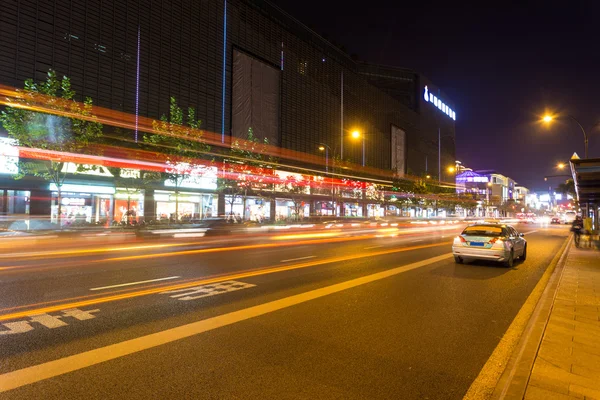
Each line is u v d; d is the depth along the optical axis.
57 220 27.42
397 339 5.34
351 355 4.73
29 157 25.30
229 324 5.84
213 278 9.40
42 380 3.89
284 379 4.02
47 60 29.98
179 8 40.06
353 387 3.88
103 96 33.31
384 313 6.64
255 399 3.60
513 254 12.69
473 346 5.13
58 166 25.97
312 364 4.43
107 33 33.91
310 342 5.15
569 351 4.69
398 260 13.56
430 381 4.06
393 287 8.83
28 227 26.23
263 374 4.13
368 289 8.55
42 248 16.05
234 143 39.72
